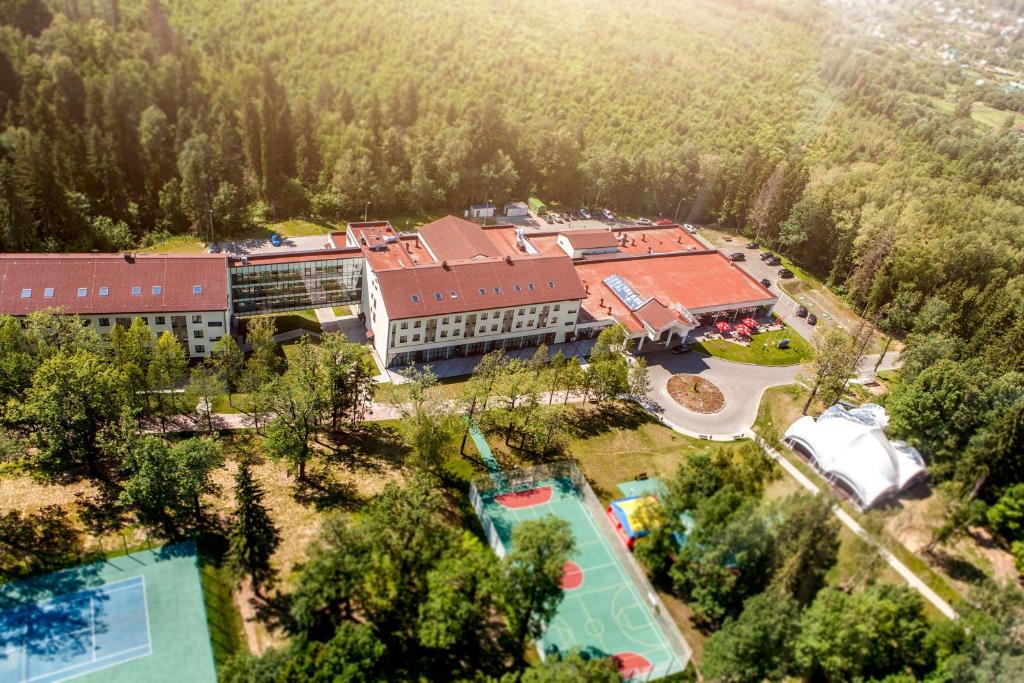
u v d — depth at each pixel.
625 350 129.88
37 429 81.38
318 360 95.25
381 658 64.75
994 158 185.00
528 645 70.31
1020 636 63.31
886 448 89.12
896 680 61.00
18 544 72.06
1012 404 91.44
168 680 62.72
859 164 190.50
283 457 86.06
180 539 75.94
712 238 192.88
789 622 61.84
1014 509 80.94
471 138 190.62
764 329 145.25
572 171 199.88
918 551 79.12
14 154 137.75
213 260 111.06
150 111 161.25
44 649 63.53
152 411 92.31
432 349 118.88
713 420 113.69
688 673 68.50
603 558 81.12
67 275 102.75
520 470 92.12
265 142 166.25
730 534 66.38
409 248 136.25
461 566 63.59
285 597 70.88
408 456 94.94
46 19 187.88
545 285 123.62
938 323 130.75
